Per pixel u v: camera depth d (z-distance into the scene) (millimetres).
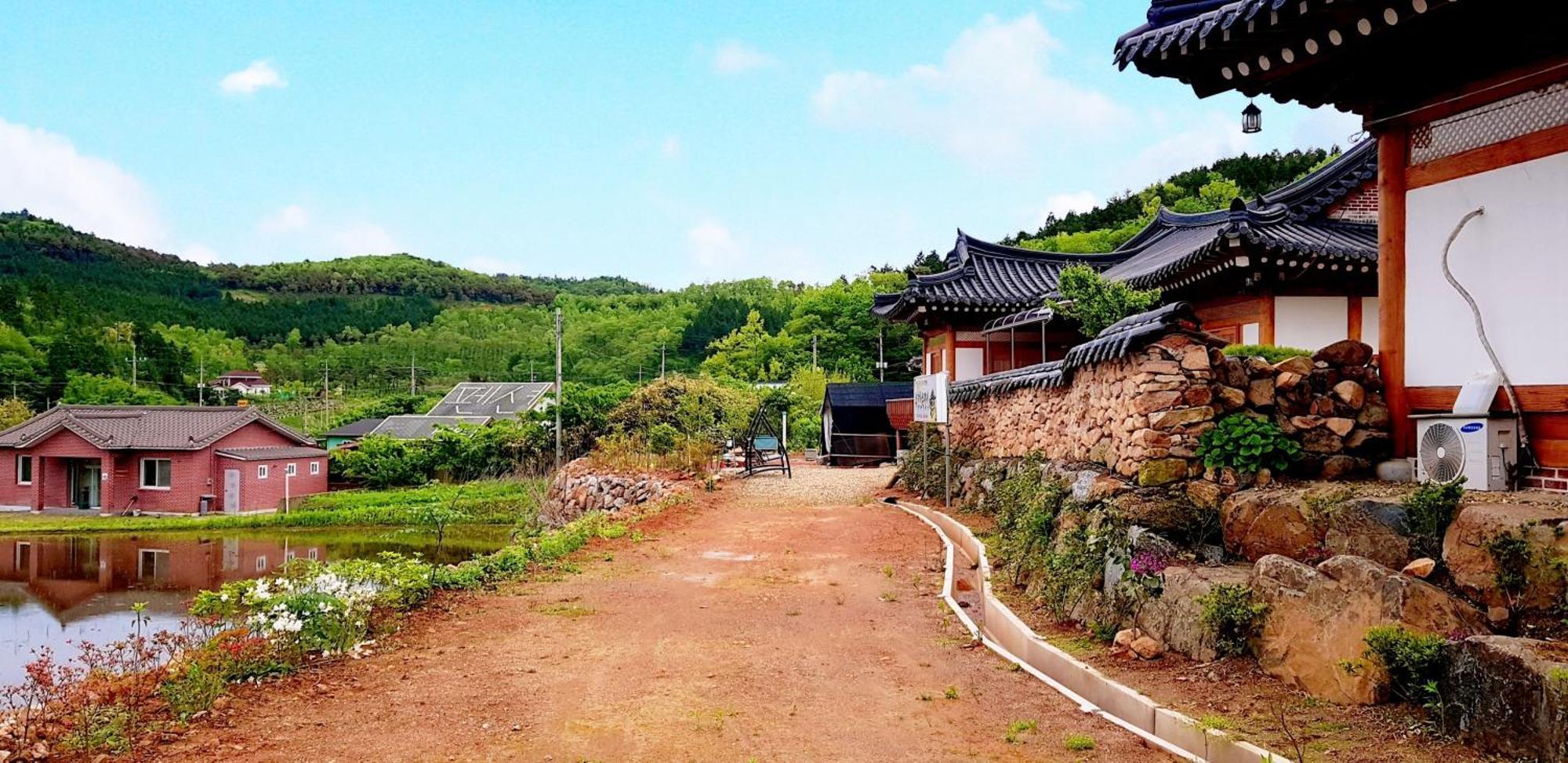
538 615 8031
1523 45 5918
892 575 9734
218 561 22328
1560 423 5809
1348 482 6746
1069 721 5125
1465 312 6426
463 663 6473
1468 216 6414
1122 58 6820
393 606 7930
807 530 12938
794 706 5547
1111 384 8305
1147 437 7199
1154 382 7289
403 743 4875
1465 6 5582
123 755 4609
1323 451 7066
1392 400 7051
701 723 5234
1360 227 13727
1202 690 5094
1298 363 7281
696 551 11398
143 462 33312
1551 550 4555
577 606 8383
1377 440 7043
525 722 5230
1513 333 6086
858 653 6762
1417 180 6832
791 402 36500
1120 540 6750
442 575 8977
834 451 26438
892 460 26328
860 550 11281
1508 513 4805
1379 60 6500
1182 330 7371
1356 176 13914
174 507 32562
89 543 25828
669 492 17578
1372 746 4051
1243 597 5434
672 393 27891
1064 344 19016
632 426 27656
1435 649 4227
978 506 12938
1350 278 12586
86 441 32906
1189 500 6949
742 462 23250
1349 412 7129
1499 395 6184
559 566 10297
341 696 5676
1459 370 6484
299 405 64750
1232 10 6082
